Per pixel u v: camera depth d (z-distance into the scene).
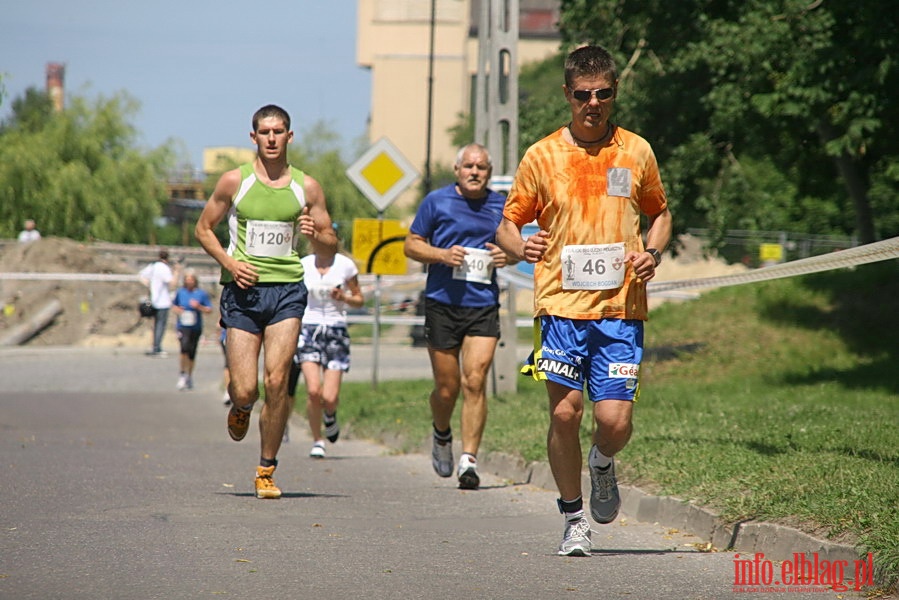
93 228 153.25
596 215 17.50
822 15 46.72
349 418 42.75
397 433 37.66
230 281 24.11
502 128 42.28
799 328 51.00
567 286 17.52
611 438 17.61
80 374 71.31
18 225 150.75
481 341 27.14
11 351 88.00
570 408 17.77
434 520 22.09
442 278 27.33
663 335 53.47
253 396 24.11
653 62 58.09
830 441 25.64
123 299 102.50
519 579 16.31
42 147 153.12
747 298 55.91
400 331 108.94
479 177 27.44
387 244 47.97
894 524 16.62
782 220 115.62
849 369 44.28
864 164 61.31
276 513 22.09
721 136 58.75
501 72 41.09
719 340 51.19
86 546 17.97
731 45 50.44
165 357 86.19
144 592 14.88
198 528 19.95
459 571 16.78
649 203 17.98
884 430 27.11
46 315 98.69
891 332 48.78
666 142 59.81
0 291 99.38
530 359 18.73
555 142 17.78
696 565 17.69
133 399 56.66
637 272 17.28
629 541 20.14
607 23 58.59
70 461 30.52
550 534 20.58
